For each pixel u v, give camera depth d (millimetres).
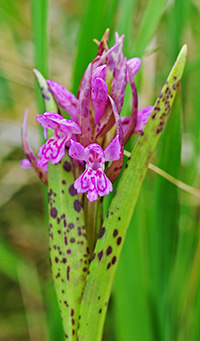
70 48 457
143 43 285
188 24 348
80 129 237
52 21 471
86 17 279
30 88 432
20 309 394
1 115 435
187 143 346
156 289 306
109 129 240
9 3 432
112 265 240
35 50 285
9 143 430
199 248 303
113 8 283
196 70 335
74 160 246
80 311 243
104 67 234
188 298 308
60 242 243
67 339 248
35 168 250
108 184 233
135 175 236
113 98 236
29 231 448
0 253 343
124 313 302
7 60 412
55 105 250
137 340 301
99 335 246
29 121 438
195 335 307
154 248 306
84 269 244
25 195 463
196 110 318
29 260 436
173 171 290
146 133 235
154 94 337
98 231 246
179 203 305
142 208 302
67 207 241
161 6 281
